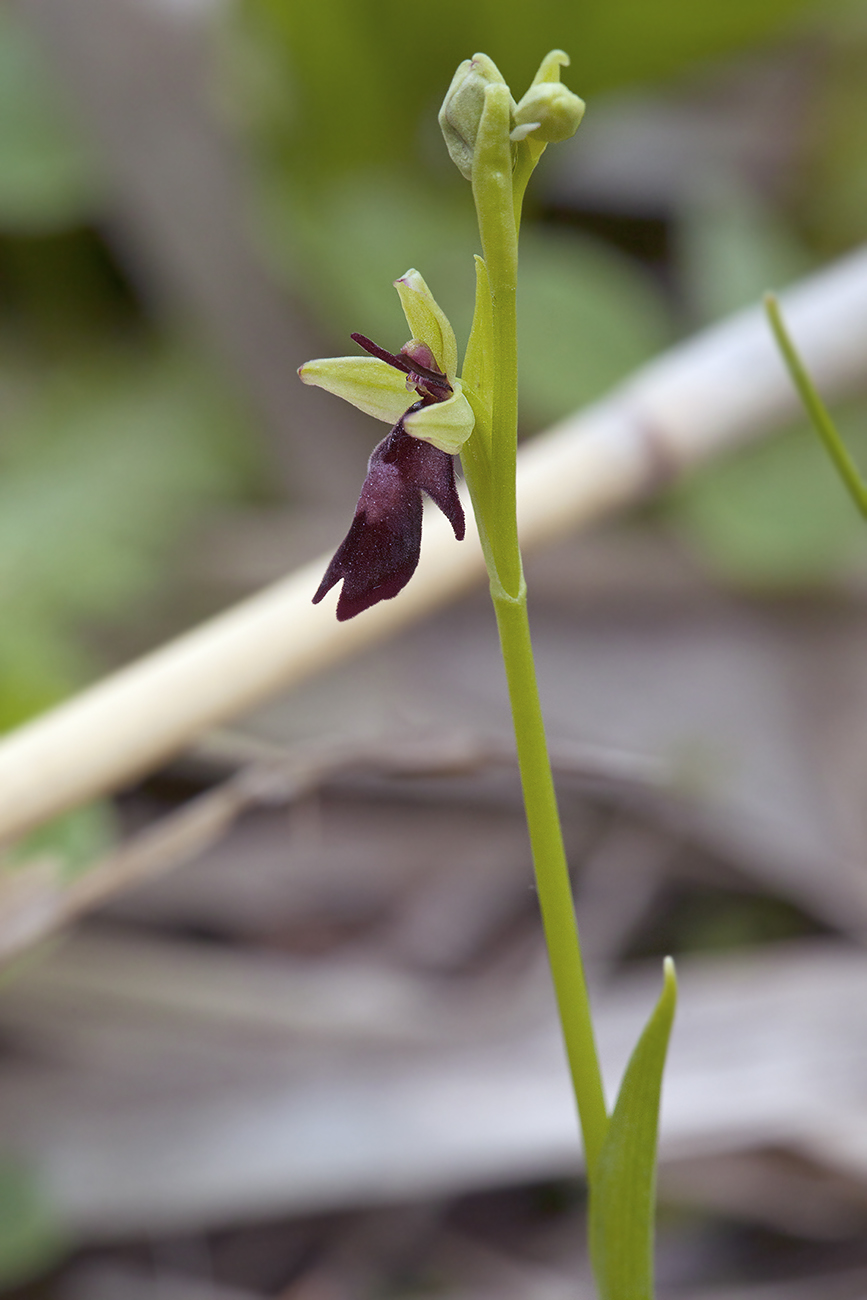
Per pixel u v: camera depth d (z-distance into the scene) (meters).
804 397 0.29
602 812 0.42
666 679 0.43
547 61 0.25
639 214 0.56
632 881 0.41
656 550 0.45
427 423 0.25
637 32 0.48
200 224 0.47
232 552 0.44
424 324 0.26
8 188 0.47
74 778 0.29
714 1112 0.32
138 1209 0.32
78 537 0.41
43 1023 0.34
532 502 0.31
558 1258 0.33
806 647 0.44
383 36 0.47
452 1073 0.33
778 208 0.57
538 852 0.26
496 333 0.25
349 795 0.42
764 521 0.43
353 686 0.42
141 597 0.43
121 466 0.44
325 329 0.47
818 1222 0.32
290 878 0.41
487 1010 0.36
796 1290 0.32
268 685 0.30
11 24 0.48
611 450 0.32
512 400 0.25
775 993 0.33
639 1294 0.26
